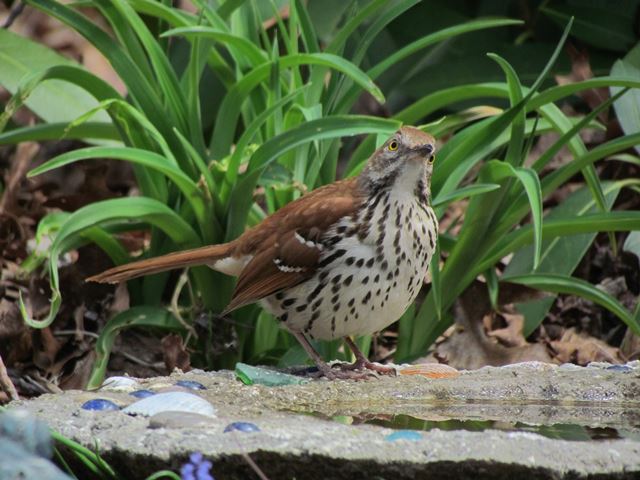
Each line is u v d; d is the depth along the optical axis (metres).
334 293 8.19
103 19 18.06
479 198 9.84
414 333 10.41
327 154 10.59
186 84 11.00
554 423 7.10
